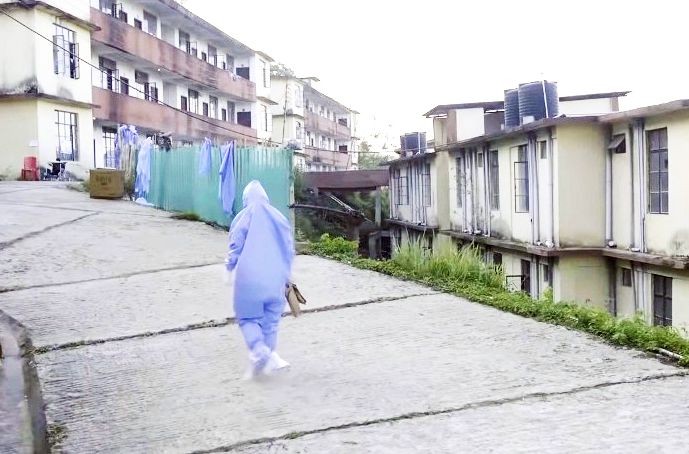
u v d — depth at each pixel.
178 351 5.85
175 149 16.64
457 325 6.30
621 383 4.61
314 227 27.75
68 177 25.45
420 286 8.20
